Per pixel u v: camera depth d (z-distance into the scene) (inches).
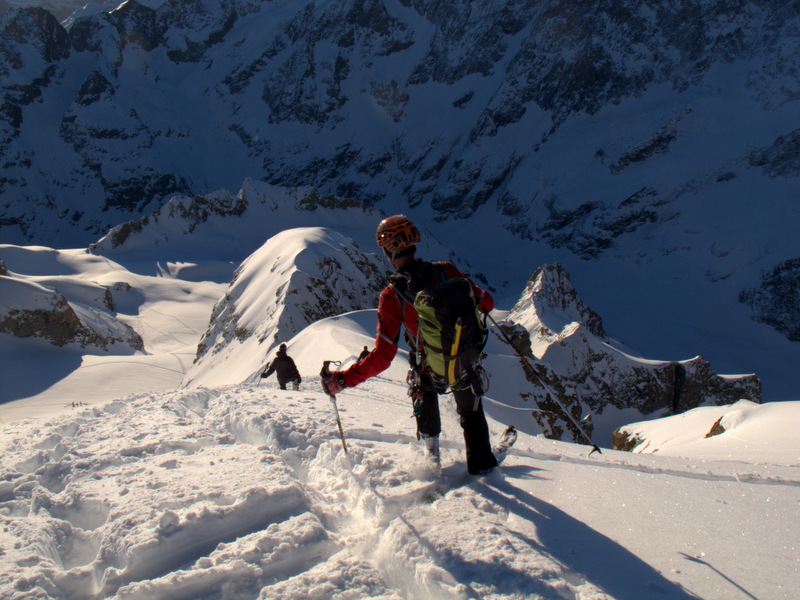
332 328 858.1
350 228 4424.2
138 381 1870.1
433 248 4028.1
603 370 1469.0
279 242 2059.5
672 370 1520.7
